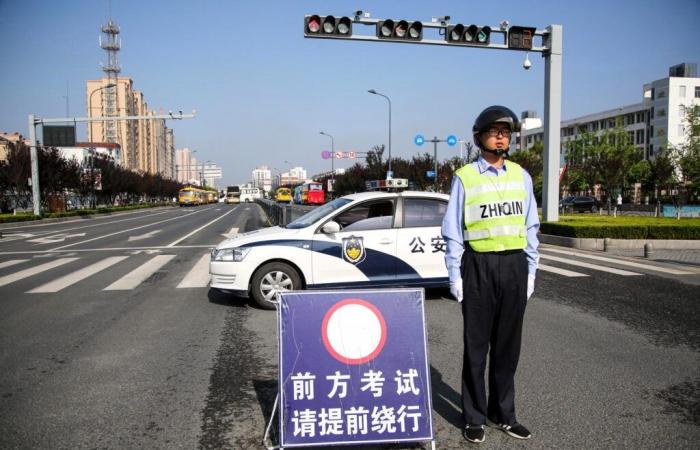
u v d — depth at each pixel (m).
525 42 14.17
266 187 188.62
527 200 3.00
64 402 3.65
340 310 2.81
